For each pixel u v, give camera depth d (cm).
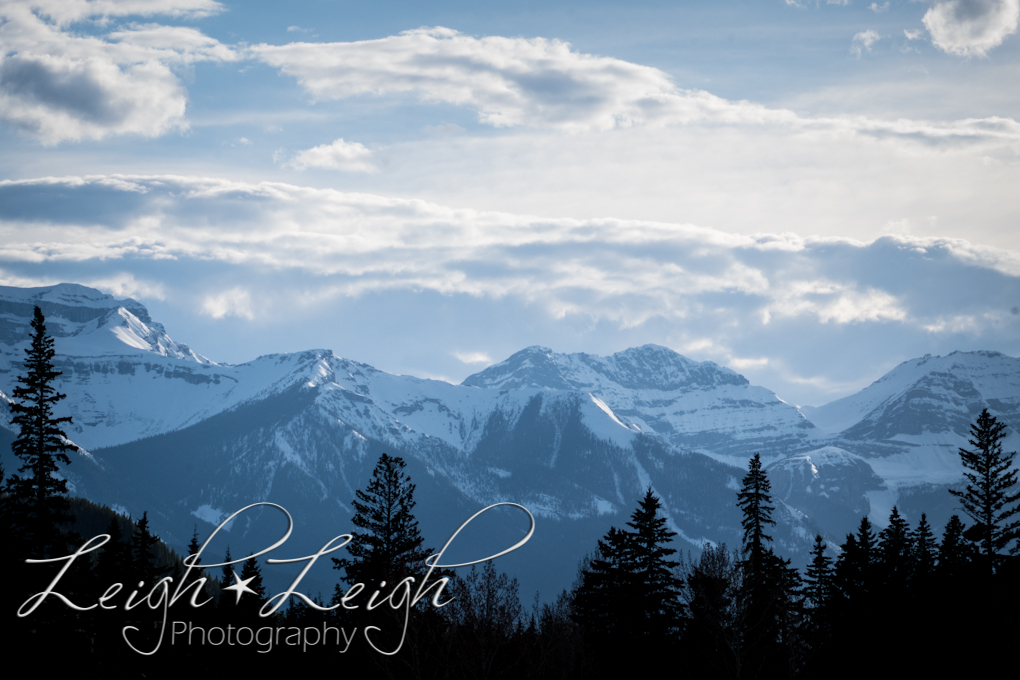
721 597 6888
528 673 6425
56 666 7538
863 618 8475
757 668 6800
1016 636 7288
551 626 7012
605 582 8444
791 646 6806
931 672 7612
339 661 7625
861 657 7969
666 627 8150
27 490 8100
